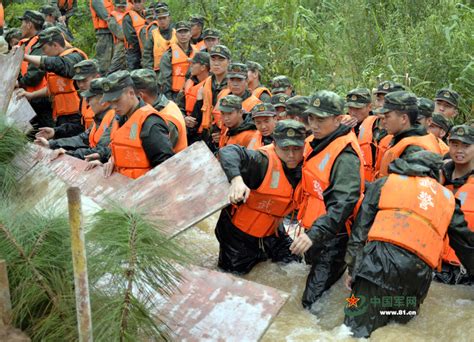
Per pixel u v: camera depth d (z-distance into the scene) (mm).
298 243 4324
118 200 4352
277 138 4914
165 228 4031
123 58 11586
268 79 10758
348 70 10633
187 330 3488
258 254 5418
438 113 6277
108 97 5078
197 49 10031
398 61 9789
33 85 8188
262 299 3633
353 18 10922
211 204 4410
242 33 10945
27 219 3395
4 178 4699
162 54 10133
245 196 4379
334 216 4387
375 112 6184
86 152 6023
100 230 3281
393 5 11219
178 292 3682
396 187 4289
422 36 9617
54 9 11703
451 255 5305
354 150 4578
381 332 4211
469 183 5301
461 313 4715
